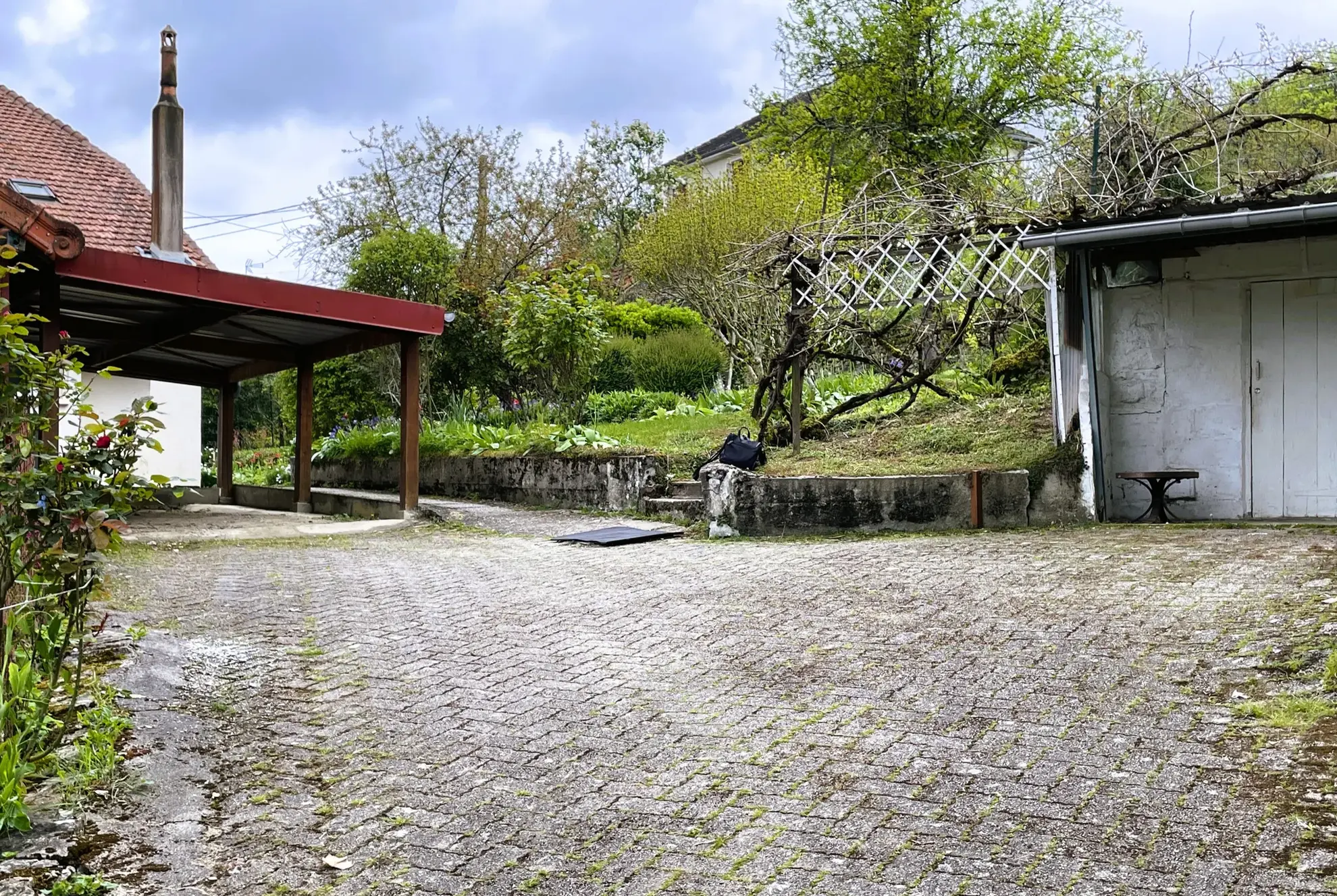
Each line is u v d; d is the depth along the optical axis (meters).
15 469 4.25
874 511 10.53
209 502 20.05
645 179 38.47
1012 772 4.18
